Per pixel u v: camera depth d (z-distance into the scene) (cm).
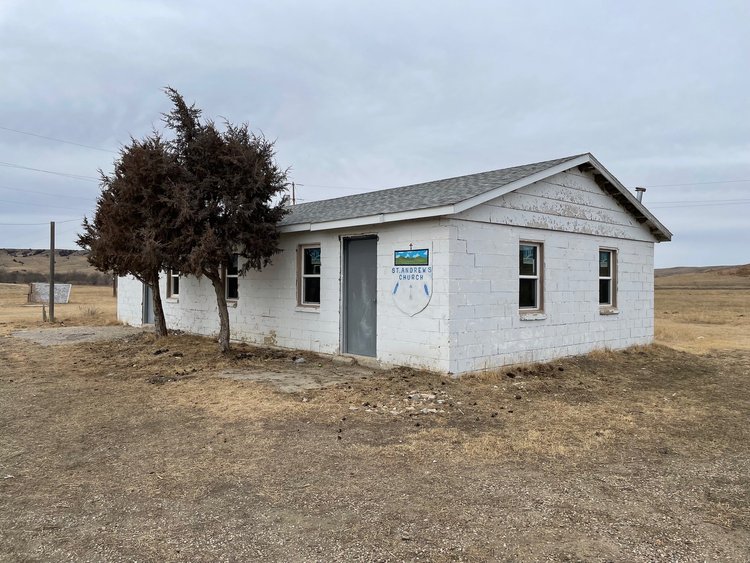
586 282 1225
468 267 957
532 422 708
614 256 1329
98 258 1357
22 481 504
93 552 372
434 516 425
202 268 1076
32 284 2936
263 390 866
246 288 1407
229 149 1082
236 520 420
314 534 396
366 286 1106
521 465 544
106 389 893
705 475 520
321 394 840
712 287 8088
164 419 714
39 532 402
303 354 1211
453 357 931
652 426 700
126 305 1997
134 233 1089
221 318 1230
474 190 977
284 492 474
